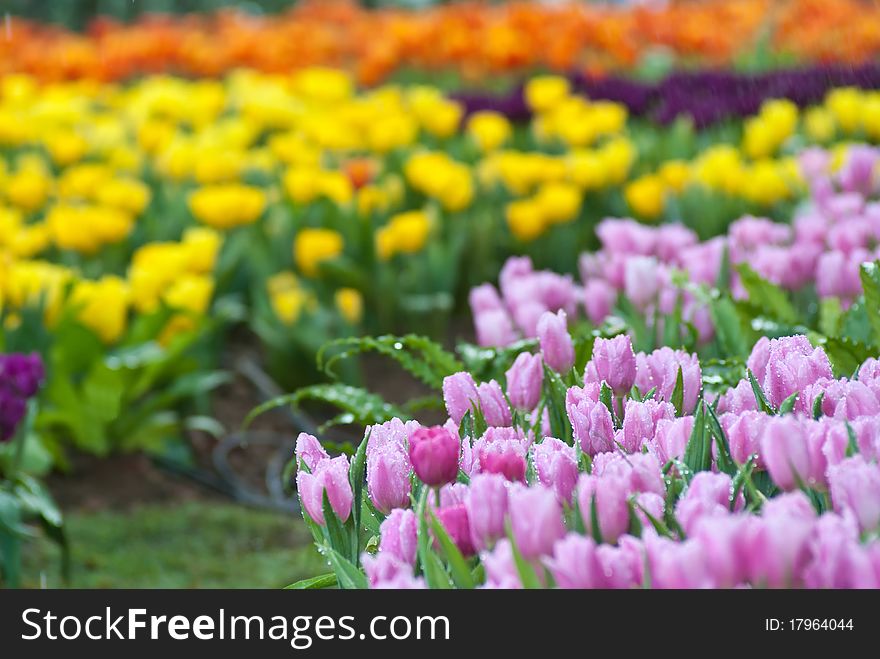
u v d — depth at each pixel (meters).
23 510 6.78
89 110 16.12
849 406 3.05
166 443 9.08
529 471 3.06
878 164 7.73
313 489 2.92
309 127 12.41
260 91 14.06
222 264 10.40
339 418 4.59
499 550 2.35
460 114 14.39
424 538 2.56
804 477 2.67
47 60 17.17
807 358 3.33
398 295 10.77
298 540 7.87
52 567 7.26
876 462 2.70
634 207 10.80
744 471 2.73
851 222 6.13
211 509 8.26
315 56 19.55
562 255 11.34
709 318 5.13
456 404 3.47
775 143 11.58
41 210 11.61
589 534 2.53
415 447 2.74
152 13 31.05
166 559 7.42
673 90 14.25
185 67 19.64
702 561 2.19
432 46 19.33
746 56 20.19
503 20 19.83
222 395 10.25
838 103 11.98
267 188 12.72
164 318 8.88
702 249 5.85
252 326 10.39
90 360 8.64
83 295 8.60
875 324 4.54
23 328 8.27
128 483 8.64
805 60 19.14
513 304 5.41
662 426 3.03
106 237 10.10
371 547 3.18
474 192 12.42
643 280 5.27
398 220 10.47
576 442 3.07
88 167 12.26
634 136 13.98
